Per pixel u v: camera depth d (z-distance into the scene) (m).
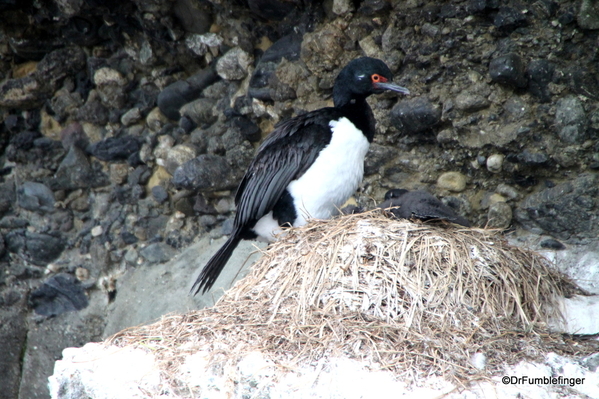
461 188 10.76
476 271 7.88
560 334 7.66
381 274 7.71
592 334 7.82
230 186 12.45
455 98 10.30
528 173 10.21
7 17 12.82
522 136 9.97
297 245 8.38
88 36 12.94
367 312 7.49
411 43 10.61
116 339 8.12
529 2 9.71
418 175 11.04
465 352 7.06
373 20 10.93
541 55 9.77
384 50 10.89
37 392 12.74
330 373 6.84
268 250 8.65
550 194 9.98
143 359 7.59
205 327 7.80
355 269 7.78
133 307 12.66
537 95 9.85
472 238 8.28
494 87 10.07
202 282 9.39
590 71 9.60
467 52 10.20
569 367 6.97
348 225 8.34
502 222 10.42
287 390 6.79
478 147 10.32
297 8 11.75
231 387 7.03
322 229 8.48
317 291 7.71
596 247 9.65
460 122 10.32
